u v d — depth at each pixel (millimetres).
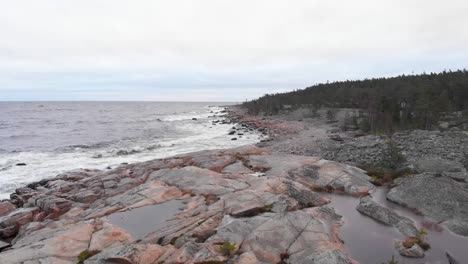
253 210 13305
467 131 32562
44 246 10898
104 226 12586
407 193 15641
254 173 21500
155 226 12922
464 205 13648
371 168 21438
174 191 17094
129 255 9656
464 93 51219
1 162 33469
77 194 19500
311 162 22297
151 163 26266
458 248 11133
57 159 35156
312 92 109000
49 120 91000
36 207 18750
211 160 24188
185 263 9289
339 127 51812
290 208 13828
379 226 13094
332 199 16547
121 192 19047
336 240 11438
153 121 89188
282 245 10422
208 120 93062
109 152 38906
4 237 16094
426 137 29406
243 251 10047
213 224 12383
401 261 10391
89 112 140125
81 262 10031
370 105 50938
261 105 104875
